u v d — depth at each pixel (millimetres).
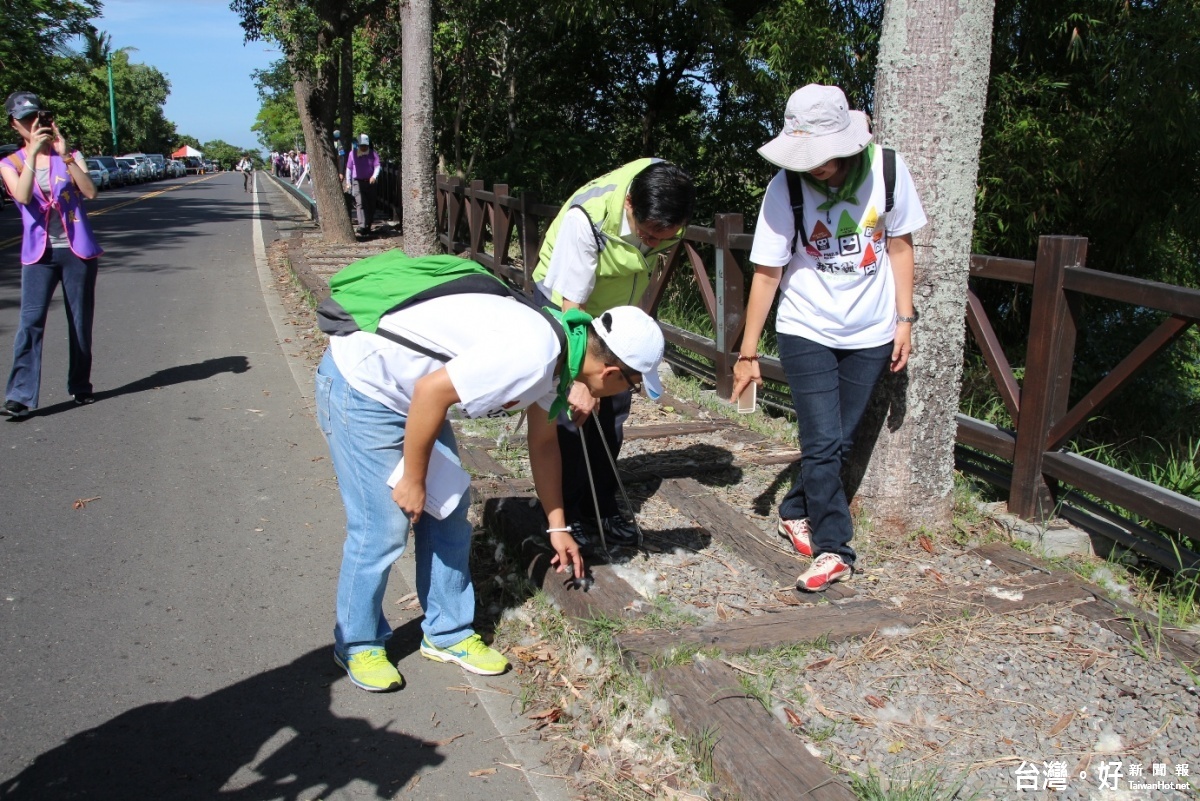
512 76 15422
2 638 3227
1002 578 3525
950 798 2359
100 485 4676
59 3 32812
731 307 5805
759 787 2334
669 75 14695
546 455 3010
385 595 3635
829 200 3158
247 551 3971
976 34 3504
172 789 2514
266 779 2559
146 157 57062
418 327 2547
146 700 2902
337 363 2676
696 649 2934
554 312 2605
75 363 5973
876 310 3291
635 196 3127
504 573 3709
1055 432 3883
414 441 2451
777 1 9609
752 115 12133
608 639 3023
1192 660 2975
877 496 3891
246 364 7156
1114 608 3297
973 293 4266
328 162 14570
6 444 5270
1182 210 7488
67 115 36656
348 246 14453
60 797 2469
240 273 11891
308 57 13672
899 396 3771
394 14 16734
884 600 3342
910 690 2836
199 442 5363
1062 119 7387
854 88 8586
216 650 3203
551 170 14977
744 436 5238
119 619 3383
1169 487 4184
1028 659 2996
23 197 5441
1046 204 7703
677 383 6422
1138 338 7492
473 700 2959
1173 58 6734
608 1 11305
